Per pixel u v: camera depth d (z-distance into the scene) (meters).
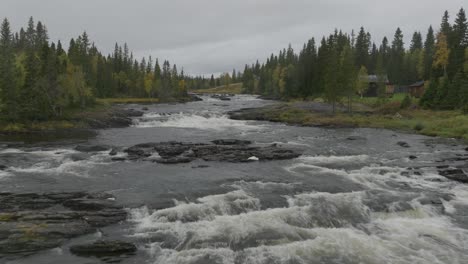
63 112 65.12
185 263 14.60
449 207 21.52
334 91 75.06
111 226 17.89
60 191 23.31
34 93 59.25
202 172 28.97
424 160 34.31
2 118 55.09
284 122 71.00
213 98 163.88
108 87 137.88
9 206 20.11
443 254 15.72
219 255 15.22
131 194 22.80
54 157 34.53
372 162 33.44
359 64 136.25
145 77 156.50
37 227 17.02
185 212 19.41
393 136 51.06
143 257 15.04
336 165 32.22
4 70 56.00
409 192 23.86
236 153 35.97
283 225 18.11
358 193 23.30
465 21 100.50
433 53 121.06
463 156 36.06
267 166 31.55
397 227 18.52
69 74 77.31
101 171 29.06
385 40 168.00
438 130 53.66
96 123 62.12
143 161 33.00
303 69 126.31
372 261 14.91
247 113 80.88
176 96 151.00
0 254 14.72
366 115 72.31
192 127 62.66
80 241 16.14
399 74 122.56
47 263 14.27
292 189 24.16
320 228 18.11
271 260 14.88
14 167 30.19
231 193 22.64
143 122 68.31
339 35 153.25
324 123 65.12
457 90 69.56
